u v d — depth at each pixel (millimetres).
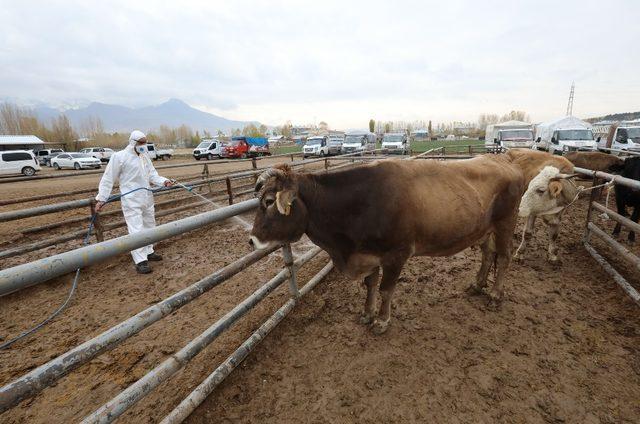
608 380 2744
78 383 2910
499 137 22156
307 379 2854
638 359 2949
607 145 15117
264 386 2791
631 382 2715
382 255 3143
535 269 4727
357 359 3066
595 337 3248
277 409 2580
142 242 1817
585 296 3967
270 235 2912
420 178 3172
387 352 3146
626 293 3898
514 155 5645
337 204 3014
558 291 4062
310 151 26922
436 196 3143
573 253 5246
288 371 2943
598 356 3006
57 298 4438
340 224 3051
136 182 4965
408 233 3084
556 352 3074
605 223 6867
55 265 1428
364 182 3031
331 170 3141
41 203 11688
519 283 4328
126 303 4270
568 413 2471
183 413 2367
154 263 5559
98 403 2703
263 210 2869
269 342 3305
